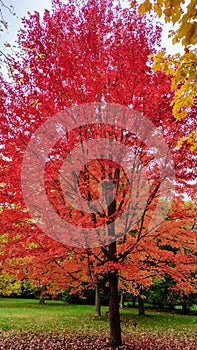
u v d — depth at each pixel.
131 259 7.35
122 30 6.29
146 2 2.88
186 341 9.80
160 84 5.89
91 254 6.31
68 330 11.42
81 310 19.52
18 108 5.79
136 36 6.18
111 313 7.50
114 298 7.51
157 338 10.19
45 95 6.01
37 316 15.80
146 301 21.34
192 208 6.45
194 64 3.07
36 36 5.92
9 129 5.76
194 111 5.76
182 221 6.55
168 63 3.28
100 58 6.22
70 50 6.06
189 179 6.09
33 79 5.96
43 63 5.90
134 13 6.20
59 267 6.36
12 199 5.75
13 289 21.77
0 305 22.69
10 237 6.00
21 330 11.28
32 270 6.22
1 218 5.70
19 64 5.89
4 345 8.61
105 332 11.00
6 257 5.80
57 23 6.17
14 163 5.79
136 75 5.92
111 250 6.89
